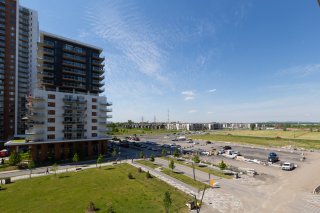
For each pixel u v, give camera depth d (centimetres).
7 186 4875
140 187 4653
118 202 3803
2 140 11125
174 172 5978
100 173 5994
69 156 8750
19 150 9819
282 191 4381
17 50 11850
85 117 9281
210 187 4634
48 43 8994
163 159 8156
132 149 11100
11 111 11506
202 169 6328
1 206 3697
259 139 14325
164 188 4559
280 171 6128
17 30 11862
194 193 4253
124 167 6731
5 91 11369
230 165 7012
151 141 15075
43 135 8231
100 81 10556
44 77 8806
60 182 5141
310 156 8606
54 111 8525
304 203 3759
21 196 4178
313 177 5450
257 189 4509
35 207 3638
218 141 14562
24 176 5856
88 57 10056
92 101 9562
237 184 4859
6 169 6675
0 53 11269
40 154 8131
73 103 9000
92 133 9469
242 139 14675
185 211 3434
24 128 12600
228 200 3900
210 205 3675
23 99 12731
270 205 3681
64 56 9319
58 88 9019
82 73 9794
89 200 3916
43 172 6338
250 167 6694
